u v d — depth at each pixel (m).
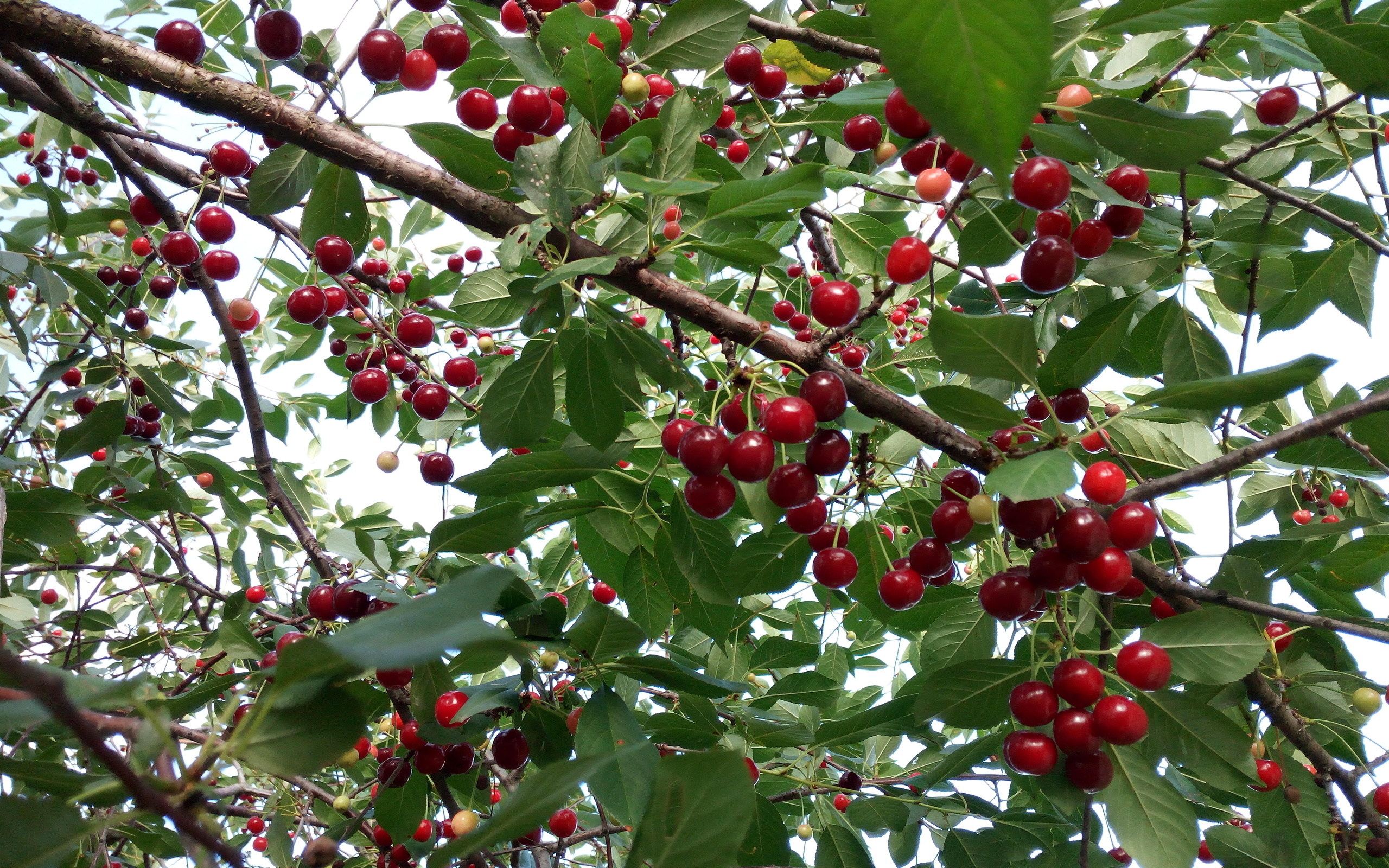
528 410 0.52
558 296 0.49
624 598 0.58
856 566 0.49
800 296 0.81
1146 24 0.40
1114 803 0.43
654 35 0.53
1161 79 0.47
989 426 0.42
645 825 0.30
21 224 0.69
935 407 0.42
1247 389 0.39
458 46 0.49
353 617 0.51
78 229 0.60
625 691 0.64
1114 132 0.41
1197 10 0.40
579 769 0.28
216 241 0.57
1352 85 0.46
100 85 0.72
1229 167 0.49
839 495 0.52
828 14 0.51
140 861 0.72
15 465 0.63
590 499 0.56
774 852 0.54
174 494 0.71
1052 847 0.62
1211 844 0.51
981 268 0.55
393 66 0.48
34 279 0.66
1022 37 0.18
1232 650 0.43
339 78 0.47
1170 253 0.51
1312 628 0.50
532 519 0.53
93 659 0.67
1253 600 0.48
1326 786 0.51
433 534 0.49
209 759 0.28
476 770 0.58
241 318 0.60
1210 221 0.60
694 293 0.47
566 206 0.46
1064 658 0.46
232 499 0.77
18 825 0.26
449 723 0.48
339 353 0.81
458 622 0.26
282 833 0.63
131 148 0.58
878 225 0.67
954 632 0.55
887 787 0.66
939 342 0.40
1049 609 0.46
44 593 0.88
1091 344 0.46
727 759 0.30
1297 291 0.59
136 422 0.75
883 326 0.78
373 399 0.66
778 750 0.69
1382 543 0.49
